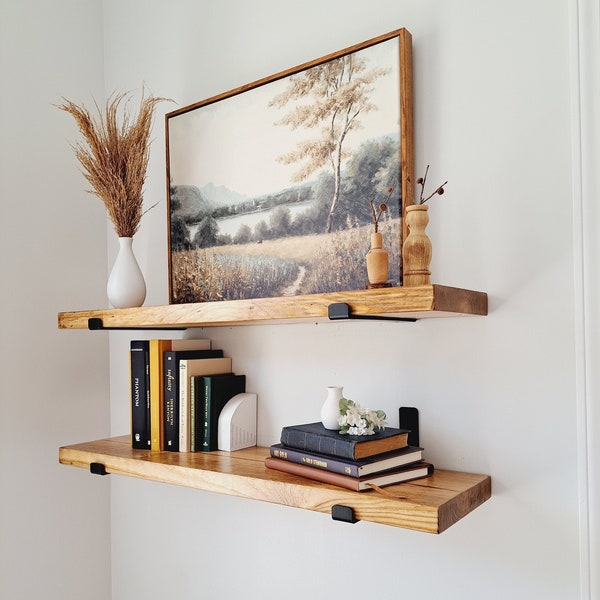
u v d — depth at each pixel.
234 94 1.37
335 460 0.95
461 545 1.04
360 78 1.15
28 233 1.58
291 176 1.26
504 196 1.01
